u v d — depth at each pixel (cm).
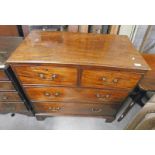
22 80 103
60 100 125
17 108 141
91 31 132
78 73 96
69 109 138
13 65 90
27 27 130
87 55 96
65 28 130
